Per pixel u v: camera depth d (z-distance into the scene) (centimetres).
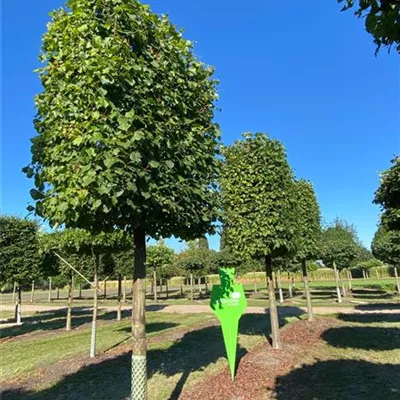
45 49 402
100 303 2980
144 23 394
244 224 773
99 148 327
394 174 788
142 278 408
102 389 596
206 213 454
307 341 889
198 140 441
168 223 422
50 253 1424
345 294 2662
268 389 548
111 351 907
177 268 3281
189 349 853
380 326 1112
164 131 377
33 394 596
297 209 880
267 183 775
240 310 616
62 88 358
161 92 393
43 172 375
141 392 383
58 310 2470
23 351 950
